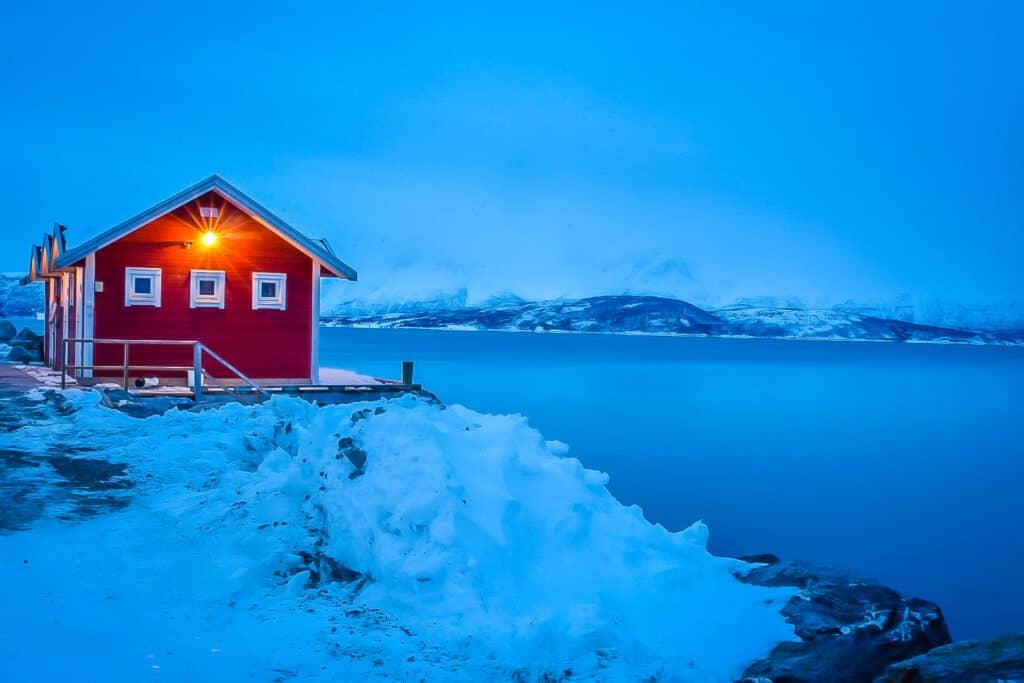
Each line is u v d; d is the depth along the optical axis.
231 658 6.38
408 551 8.20
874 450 44.59
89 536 9.17
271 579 8.25
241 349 22.84
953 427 56.84
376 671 6.35
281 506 9.65
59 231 23.80
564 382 82.50
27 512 9.80
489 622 7.26
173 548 8.89
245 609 7.56
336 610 7.60
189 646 6.54
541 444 10.36
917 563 22.31
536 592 8.01
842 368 134.62
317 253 23.48
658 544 9.12
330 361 96.88
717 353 181.88
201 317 22.52
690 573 8.55
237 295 22.86
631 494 29.86
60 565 8.20
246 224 22.94
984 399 81.25
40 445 13.02
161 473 11.87
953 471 38.47
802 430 52.25
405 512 8.41
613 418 53.53
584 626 7.28
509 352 150.62
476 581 7.78
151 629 6.84
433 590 7.71
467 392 67.38
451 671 6.44
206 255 22.55
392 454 9.43
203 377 22.41
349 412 10.97
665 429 49.12
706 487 31.78
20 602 7.17
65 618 6.88
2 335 40.44
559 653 6.95
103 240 21.45
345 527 8.75
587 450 40.19
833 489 32.78
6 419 15.02
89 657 6.13
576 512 8.95
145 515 10.00
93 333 21.58
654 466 36.19
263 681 6.03
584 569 8.36
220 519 9.54
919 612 7.93
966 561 22.62
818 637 7.54
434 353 135.25
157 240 22.14
